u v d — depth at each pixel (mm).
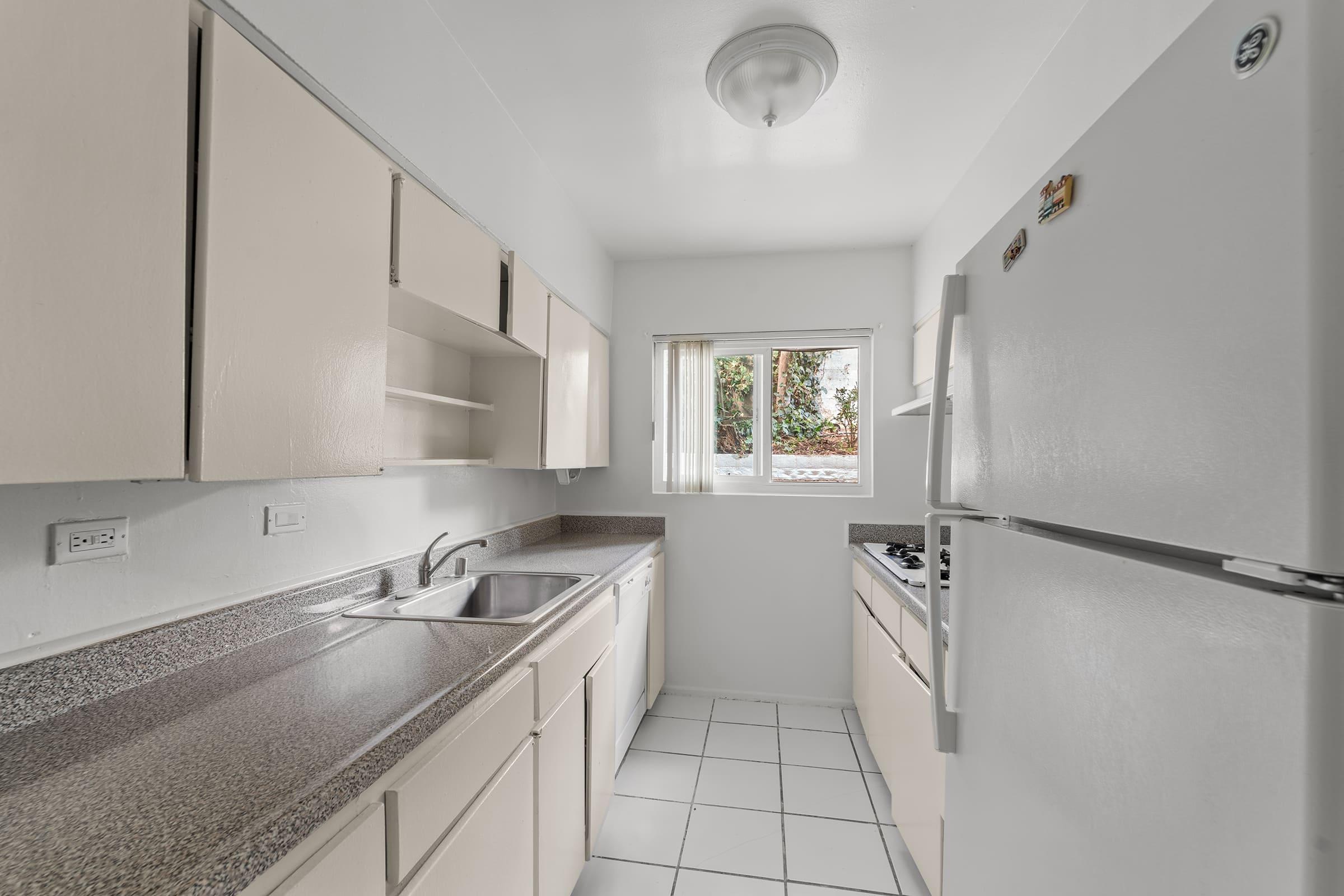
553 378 2225
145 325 704
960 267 963
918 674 1714
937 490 975
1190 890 434
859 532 3059
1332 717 343
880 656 2229
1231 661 407
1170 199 469
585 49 1630
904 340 3053
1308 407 352
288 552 1381
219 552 1200
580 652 1670
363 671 1111
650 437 3273
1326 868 342
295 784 722
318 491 1472
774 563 3139
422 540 1912
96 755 793
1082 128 1453
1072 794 600
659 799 2174
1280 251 371
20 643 871
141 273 698
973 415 894
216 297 800
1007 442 766
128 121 684
